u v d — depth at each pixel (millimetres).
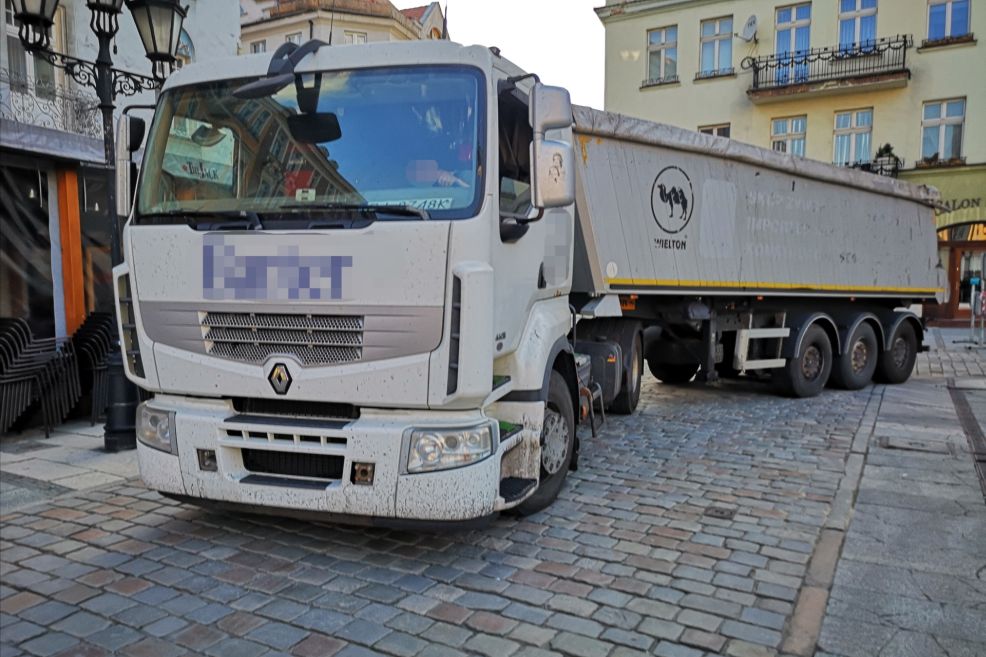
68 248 9430
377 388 4086
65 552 4809
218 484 4391
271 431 4262
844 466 6812
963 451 7402
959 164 24188
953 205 24484
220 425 4352
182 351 4414
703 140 8703
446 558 4672
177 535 5086
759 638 3682
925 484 6266
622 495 5934
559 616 3916
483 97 4266
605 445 7613
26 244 9008
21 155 8875
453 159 4199
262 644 3652
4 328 8312
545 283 5312
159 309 4453
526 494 4723
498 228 4336
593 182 7320
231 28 13234
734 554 4730
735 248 9375
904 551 4781
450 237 4008
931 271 13398
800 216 10461
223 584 4324
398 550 4801
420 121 4285
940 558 4668
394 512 4137
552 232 5441
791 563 4590
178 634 3758
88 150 9234
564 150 4359
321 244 4113
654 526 5230
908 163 25031
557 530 5152
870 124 25688
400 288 4027
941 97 24469
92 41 10484
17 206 8922
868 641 3639
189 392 4430
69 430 8508
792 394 10695
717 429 8414
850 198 11383
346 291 4082
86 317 9445
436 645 3631
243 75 4582
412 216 4074
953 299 25109
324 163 4316
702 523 5297
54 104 9680
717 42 27750
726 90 27484
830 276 11008
